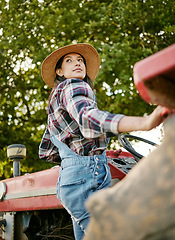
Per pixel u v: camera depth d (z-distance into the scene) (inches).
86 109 54.1
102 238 26.4
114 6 352.8
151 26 356.8
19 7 363.6
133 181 26.7
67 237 102.4
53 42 351.9
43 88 351.9
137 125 44.5
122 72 313.6
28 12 358.6
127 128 46.1
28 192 102.5
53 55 81.7
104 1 373.1
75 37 349.7
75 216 64.2
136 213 25.4
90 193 63.0
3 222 113.0
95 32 351.3
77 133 66.0
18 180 108.5
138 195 25.8
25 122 362.0
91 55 87.0
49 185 96.3
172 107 30.8
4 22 357.1
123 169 91.6
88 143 66.0
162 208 24.8
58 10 345.7
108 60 304.8
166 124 27.2
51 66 83.7
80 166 64.3
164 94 29.5
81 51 84.4
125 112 364.5
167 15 350.6
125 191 26.6
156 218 24.9
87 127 51.9
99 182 63.9
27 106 369.4
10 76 361.4
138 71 29.1
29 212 106.7
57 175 94.5
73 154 65.9
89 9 360.2
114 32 350.6
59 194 67.2
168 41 354.6
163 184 25.2
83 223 63.4
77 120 54.5
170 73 27.6
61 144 68.1
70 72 79.3
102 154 67.1
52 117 69.0
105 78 319.0
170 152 25.9
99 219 26.7
